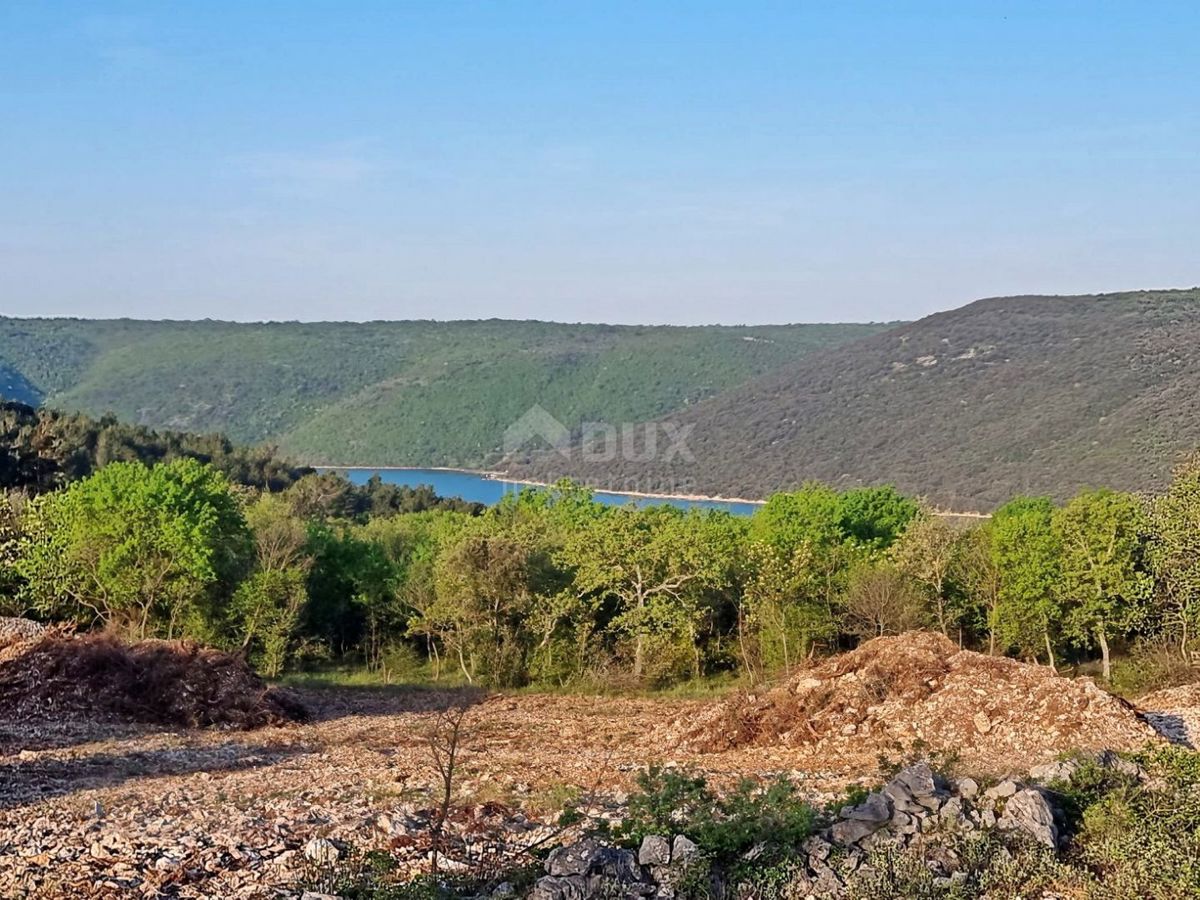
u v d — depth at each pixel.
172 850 15.61
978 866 13.85
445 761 23.88
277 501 77.38
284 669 49.44
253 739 28.72
